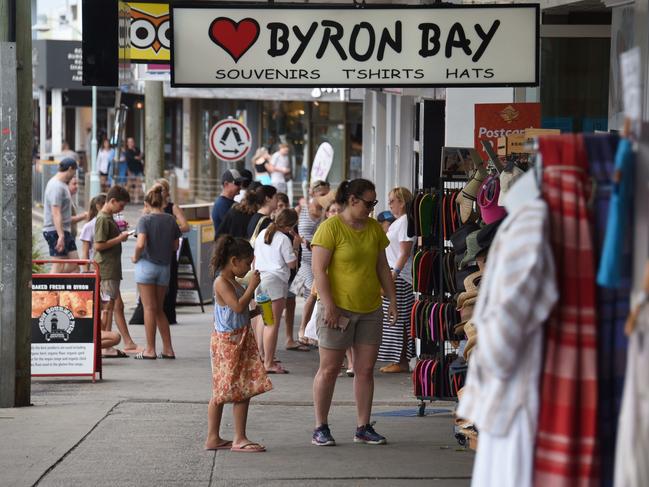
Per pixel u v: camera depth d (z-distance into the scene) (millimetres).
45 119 110062
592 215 11844
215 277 21750
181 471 19969
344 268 21891
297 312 51000
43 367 30875
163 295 36094
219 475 19672
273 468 20219
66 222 43906
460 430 22312
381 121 53125
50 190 43594
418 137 39000
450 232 24125
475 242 21469
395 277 31281
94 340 31062
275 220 33094
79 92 108625
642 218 11156
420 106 37469
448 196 24078
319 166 58719
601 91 30469
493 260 11875
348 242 21844
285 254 32938
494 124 27953
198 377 32094
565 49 30438
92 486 18859
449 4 23328
